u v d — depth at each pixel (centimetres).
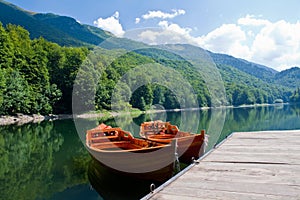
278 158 418
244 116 2512
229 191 280
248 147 515
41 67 2998
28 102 2639
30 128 1730
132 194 506
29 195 504
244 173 343
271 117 2366
